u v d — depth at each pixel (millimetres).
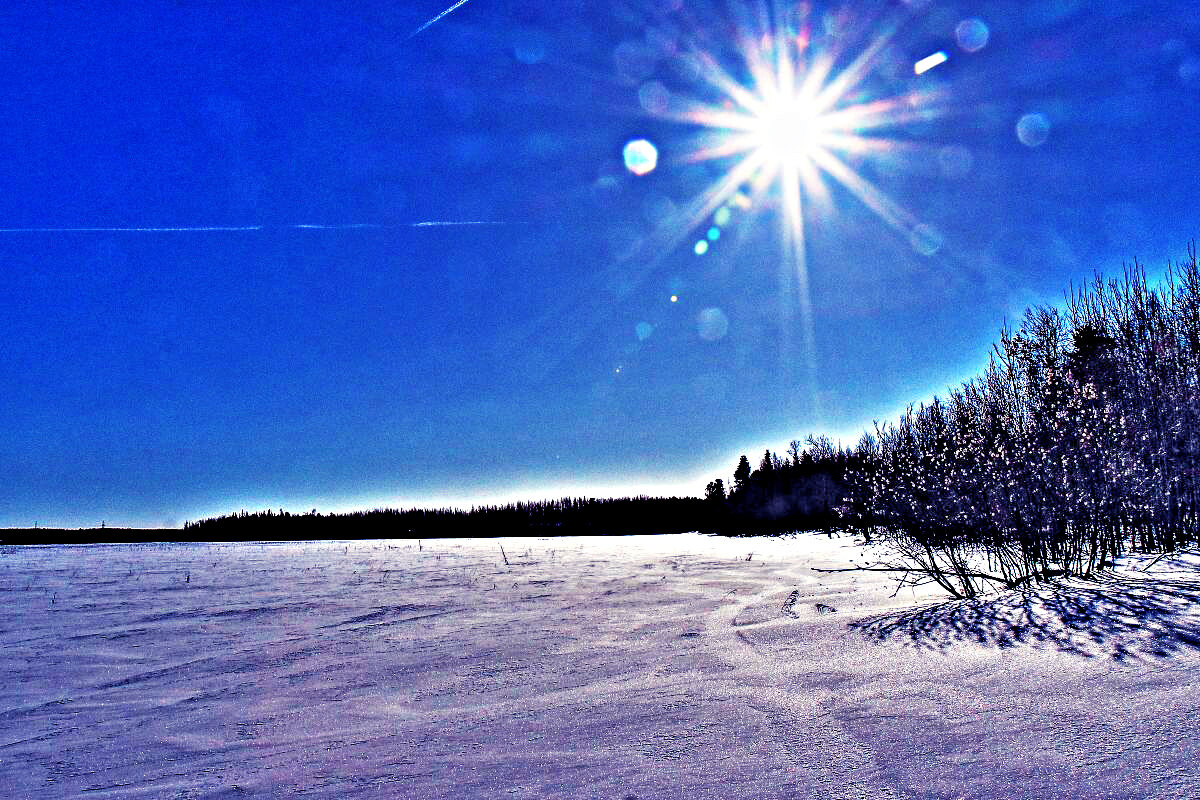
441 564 18000
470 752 3127
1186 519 7051
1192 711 2496
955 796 2102
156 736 3967
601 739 3107
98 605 10414
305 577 14680
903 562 9055
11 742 4000
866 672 3754
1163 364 8422
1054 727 2555
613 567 14852
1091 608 4418
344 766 3104
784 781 2375
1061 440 6312
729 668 4352
